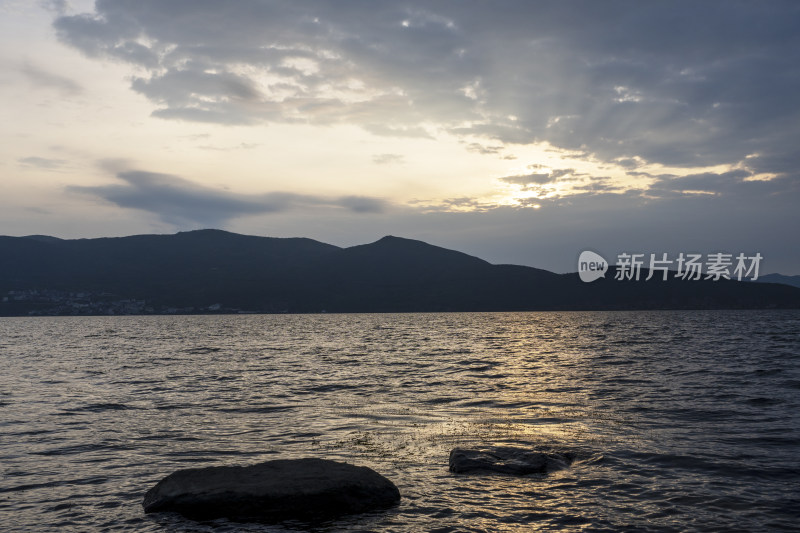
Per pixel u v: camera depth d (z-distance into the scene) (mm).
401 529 10695
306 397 27844
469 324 154375
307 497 11531
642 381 31469
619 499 12297
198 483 12117
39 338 99625
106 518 11461
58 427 20703
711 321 148000
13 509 12055
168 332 126500
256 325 174625
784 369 35562
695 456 15680
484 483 13508
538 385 31031
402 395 28266
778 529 10516
